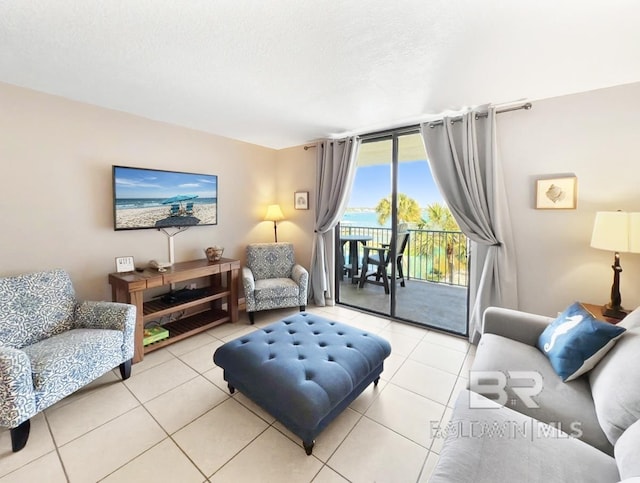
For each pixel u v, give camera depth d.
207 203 3.40
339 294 4.10
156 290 3.03
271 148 4.28
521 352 1.72
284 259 3.92
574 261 2.33
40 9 1.33
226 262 3.21
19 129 2.18
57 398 1.69
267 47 1.66
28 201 2.24
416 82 2.10
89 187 2.54
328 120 2.96
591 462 0.99
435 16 1.39
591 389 1.36
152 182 2.91
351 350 1.89
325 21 1.43
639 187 2.08
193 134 3.28
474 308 2.71
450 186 2.76
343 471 1.44
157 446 1.58
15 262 2.19
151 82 2.11
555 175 2.36
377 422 1.77
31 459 1.49
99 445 1.58
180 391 2.07
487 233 2.57
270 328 2.23
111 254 2.70
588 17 1.38
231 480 1.38
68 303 2.23
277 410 1.59
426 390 2.08
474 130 2.58
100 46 1.65
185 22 1.44
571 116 2.28
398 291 4.38
